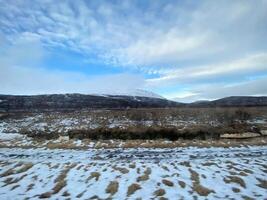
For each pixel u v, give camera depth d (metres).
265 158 14.93
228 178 11.13
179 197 9.05
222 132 23.62
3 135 26.45
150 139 22.09
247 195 9.17
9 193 9.72
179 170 12.48
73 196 9.34
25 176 11.84
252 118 36.50
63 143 20.48
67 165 13.74
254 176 11.35
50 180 11.25
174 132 23.03
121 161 14.62
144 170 12.54
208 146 18.58
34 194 9.61
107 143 20.30
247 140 21.06
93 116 40.25
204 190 9.64
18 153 17.28
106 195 9.38
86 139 21.92
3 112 52.28
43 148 18.83
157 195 9.27
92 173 12.10
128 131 23.45
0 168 13.24
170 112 42.25
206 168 12.79
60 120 37.62
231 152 16.67
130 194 9.42
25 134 26.66
